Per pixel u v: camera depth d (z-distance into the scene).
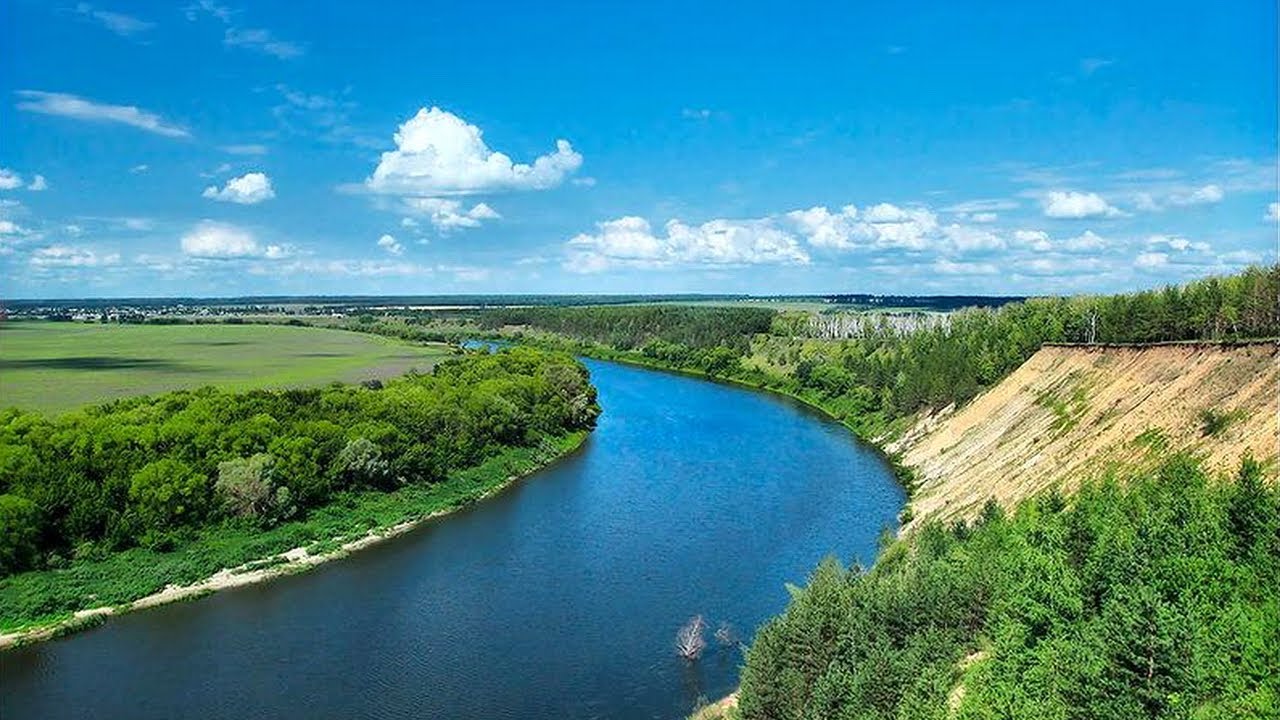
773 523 78.38
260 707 46.03
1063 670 30.69
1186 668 28.28
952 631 39.38
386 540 74.12
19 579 60.03
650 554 69.81
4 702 46.28
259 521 73.69
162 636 54.44
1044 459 77.94
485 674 49.72
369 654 52.09
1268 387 60.72
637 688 48.31
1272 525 36.47
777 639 41.25
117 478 69.75
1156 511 41.69
